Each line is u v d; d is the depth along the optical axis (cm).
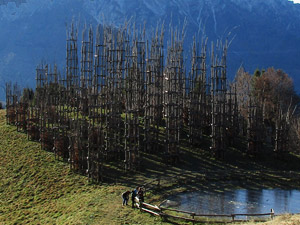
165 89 5688
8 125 6394
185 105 6500
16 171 5012
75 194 4353
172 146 5312
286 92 9188
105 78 5959
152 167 5094
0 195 4531
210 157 5606
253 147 5775
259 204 4116
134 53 5925
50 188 4562
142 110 6462
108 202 3975
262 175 5128
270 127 8269
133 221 3494
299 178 5088
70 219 3659
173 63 5550
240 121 7162
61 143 5294
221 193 4475
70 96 6525
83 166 4947
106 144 5194
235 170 5209
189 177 4825
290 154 6116
